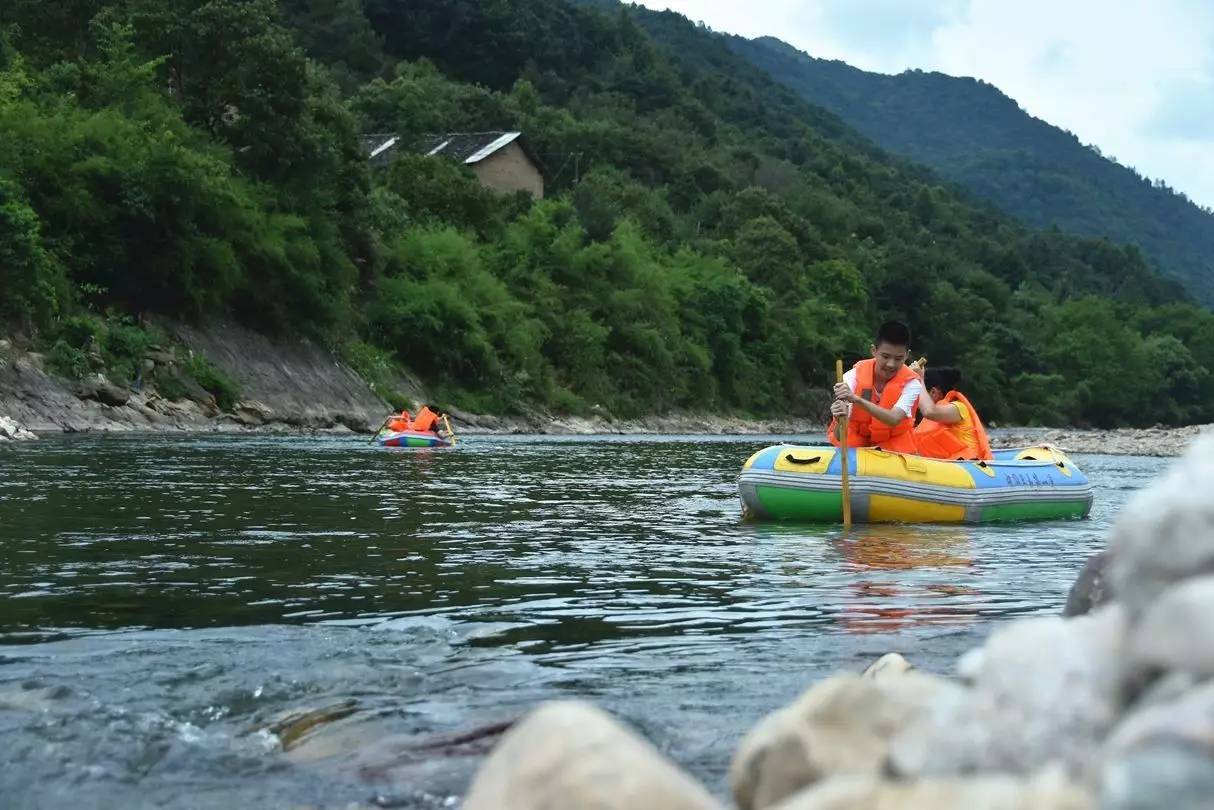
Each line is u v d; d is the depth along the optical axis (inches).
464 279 1747.0
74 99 1309.1
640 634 189.9
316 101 1553.9
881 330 411.5
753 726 134.6
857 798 60.0
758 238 2918.3
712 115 5123.0
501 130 3356.3
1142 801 47.7
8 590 221.3
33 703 140.3
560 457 820.6
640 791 65.7
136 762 120.7
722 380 2363.4
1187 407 4153.5
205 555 272.2
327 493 451.2
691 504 446.9
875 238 4704.7
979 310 3614.7
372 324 1584.6
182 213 1226.0
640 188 3046.3
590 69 4985.2
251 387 1256.2
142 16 1419.8
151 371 1139.9
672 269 2404.0
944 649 177.8
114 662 162.6
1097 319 3956.7
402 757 122.9
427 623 195.9
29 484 454.3
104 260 1186.6
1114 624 64.7
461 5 4456.2
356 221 1589.6
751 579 253.9
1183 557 56.1
